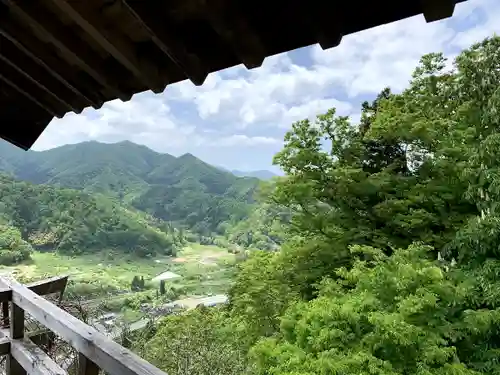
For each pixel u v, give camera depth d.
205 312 13.65
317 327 4.96
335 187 7.80
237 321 9.95
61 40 1.21
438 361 4.12
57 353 3.77
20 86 1.61
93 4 1.04
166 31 1.06
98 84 1.49
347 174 7.66
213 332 8.76
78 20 1.07
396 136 7.64
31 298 2.55
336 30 0.98
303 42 1.05
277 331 8.35
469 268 5.09
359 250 6.42
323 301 5.46
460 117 6.55
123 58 1.21
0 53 1.41
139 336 7.13
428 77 8.53
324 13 0.94
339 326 4.78
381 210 7.14
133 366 1.59
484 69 5.94
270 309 8.78
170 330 8.62
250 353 6.16
